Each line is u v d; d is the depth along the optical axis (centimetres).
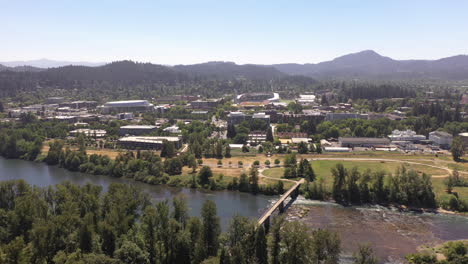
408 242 19650
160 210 16925
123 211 18188
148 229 16512
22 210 17088
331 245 15212
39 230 15162
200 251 15762
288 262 15050
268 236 18775
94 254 14575
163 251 16400
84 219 16688
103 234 16225
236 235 16875
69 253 15062
